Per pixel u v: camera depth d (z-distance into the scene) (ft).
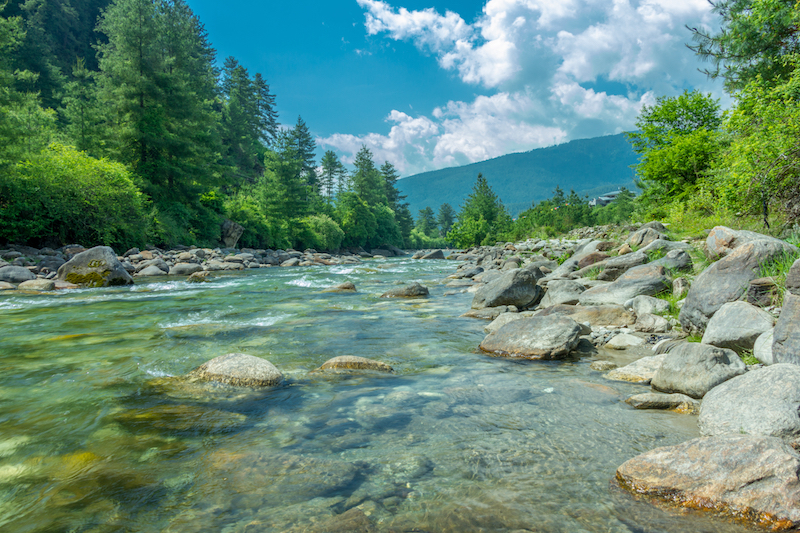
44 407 11.43
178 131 104.68
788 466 6.75
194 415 10.94
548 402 11.82
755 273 16.12
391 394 12.55
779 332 11.44
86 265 43.04
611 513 6.64
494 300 27.55
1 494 7.38
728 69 41.86
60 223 65.21
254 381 13.34
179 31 139.85
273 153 165.89
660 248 31.27
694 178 66.13
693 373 12.01
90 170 68.13
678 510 6.70
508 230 171.01
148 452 8.92
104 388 12.99
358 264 92.02
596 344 18.70
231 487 7.55
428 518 6.54
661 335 18.85
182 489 7.50
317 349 18.26
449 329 22.45
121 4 98.58
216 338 20.16
